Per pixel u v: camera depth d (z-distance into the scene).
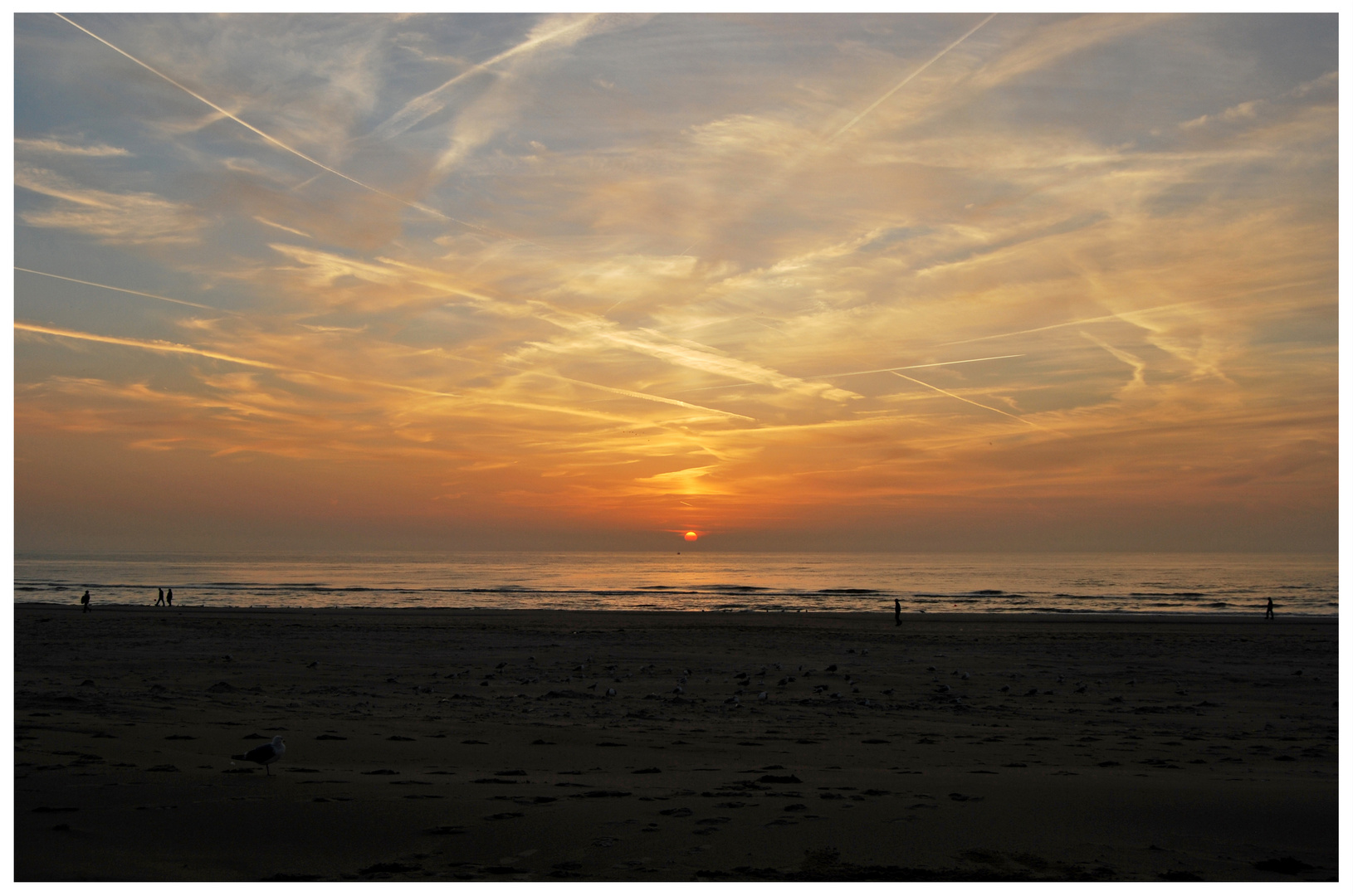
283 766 9.41
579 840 6.53
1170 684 21.00
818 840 6.57
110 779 8.09
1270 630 39.47
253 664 23.08
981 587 111.00
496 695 18.00
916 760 11.09
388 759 10.18
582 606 73.81
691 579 140.50
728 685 20.33
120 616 44.56
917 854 6.29
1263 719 15.70
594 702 17.23
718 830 6.80
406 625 39.25
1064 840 6.67
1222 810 7.59
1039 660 26.67
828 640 33.09
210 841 6.31
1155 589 105.88
